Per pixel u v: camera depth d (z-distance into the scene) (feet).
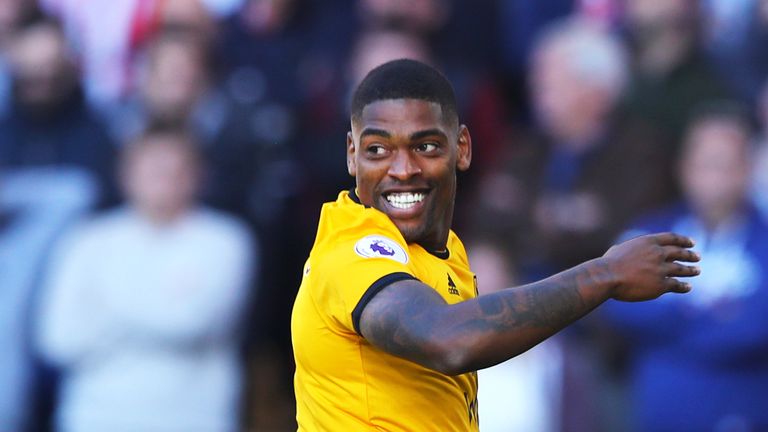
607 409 88.69
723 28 101.55
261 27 104.73
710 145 88.58
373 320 39.70
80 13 111.14
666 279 38.58
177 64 100.27
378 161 43.75
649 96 95.91
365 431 43.11
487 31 106.22
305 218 99.60
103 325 96.22
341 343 42.86
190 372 95.71
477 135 101.86
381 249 41.83
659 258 38.63
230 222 98.17
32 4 105.60
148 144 97.40
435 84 43.96
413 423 43.32
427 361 38.37
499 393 88.48
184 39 102.83
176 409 95.20
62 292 97.30
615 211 92.17
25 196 101.35
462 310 38.19
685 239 39.14
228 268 96.84
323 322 42.91
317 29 104.42
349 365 43.06
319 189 99.66
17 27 105.09
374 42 100.58
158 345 95.61
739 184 87.81
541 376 88.58
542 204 93.97
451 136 44.32
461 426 45.11
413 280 40.47
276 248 99.30
